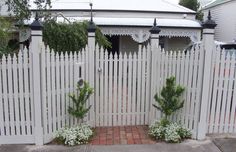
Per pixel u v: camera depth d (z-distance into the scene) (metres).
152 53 5.60
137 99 5.82
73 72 5.26
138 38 13.12
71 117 5.34
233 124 5.37
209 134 5.35
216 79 5.17
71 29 7.89
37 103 4.81
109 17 13.80
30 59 4.71
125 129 5.69
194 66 5.11
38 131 4.89
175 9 14.95
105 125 5.86
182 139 5.15
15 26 7.82
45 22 7.62
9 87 4.80
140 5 15.30
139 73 5.73
